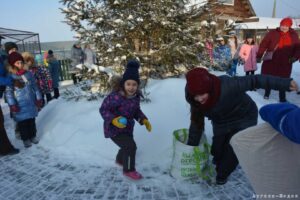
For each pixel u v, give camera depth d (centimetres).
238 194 288
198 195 289
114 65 566
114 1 561
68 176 341
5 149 412
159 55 581
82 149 402
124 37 592
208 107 262
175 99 473
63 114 501
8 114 711
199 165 305
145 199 286
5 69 418
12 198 302
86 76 564
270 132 168
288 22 591
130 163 321
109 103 315
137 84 316
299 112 138
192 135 300
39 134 475
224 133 292
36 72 709
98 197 295
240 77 260
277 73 612
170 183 312
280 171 169
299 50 594
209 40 646
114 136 320
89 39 579
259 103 548
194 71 250
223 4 666
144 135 398
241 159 185
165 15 584
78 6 556
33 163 382
